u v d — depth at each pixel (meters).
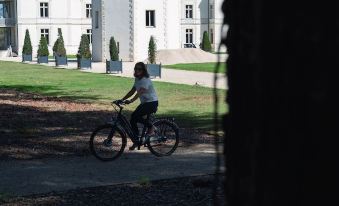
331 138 2.87
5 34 133.50
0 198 12.46
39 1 132.38
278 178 3.08
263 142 3.14
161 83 51.25
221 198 12.05
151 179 14.42
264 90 3.12
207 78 57.75
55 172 15.56
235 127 3.47
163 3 96.19
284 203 3.05
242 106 3.39
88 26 137.62
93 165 16.56
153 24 96.38
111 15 97.19
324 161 2.90
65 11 135.00
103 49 98.88
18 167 16.41
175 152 18.64
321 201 2.93
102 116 29.59
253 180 3.22
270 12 3.08
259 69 3.14
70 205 11.95
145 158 17.53
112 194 12.90
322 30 2.85
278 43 3.04
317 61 2.88
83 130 24.47
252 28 3.25
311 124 2.93
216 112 3.86
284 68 3.02
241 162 3.41
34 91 45.44
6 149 19.61
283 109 3.04
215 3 145.88
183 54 89.25
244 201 3.37
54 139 21.86
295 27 2.96
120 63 67.31
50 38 134.12
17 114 30.33
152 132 17.41
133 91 16.95
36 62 97.38
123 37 96.00
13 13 132.50
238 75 3.44
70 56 121.94
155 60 82.94
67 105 35.06
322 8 2.84
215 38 146.25
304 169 2.97
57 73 67.50
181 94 41.19
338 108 2.83
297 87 2.97
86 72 69.38
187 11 148.62
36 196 12.77
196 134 22.89
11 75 64.69
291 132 3.01
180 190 13.16
